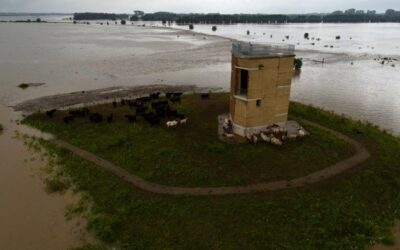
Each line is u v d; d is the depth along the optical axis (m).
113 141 33.47
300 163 28.41
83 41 140.62
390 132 39.50
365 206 23.94
